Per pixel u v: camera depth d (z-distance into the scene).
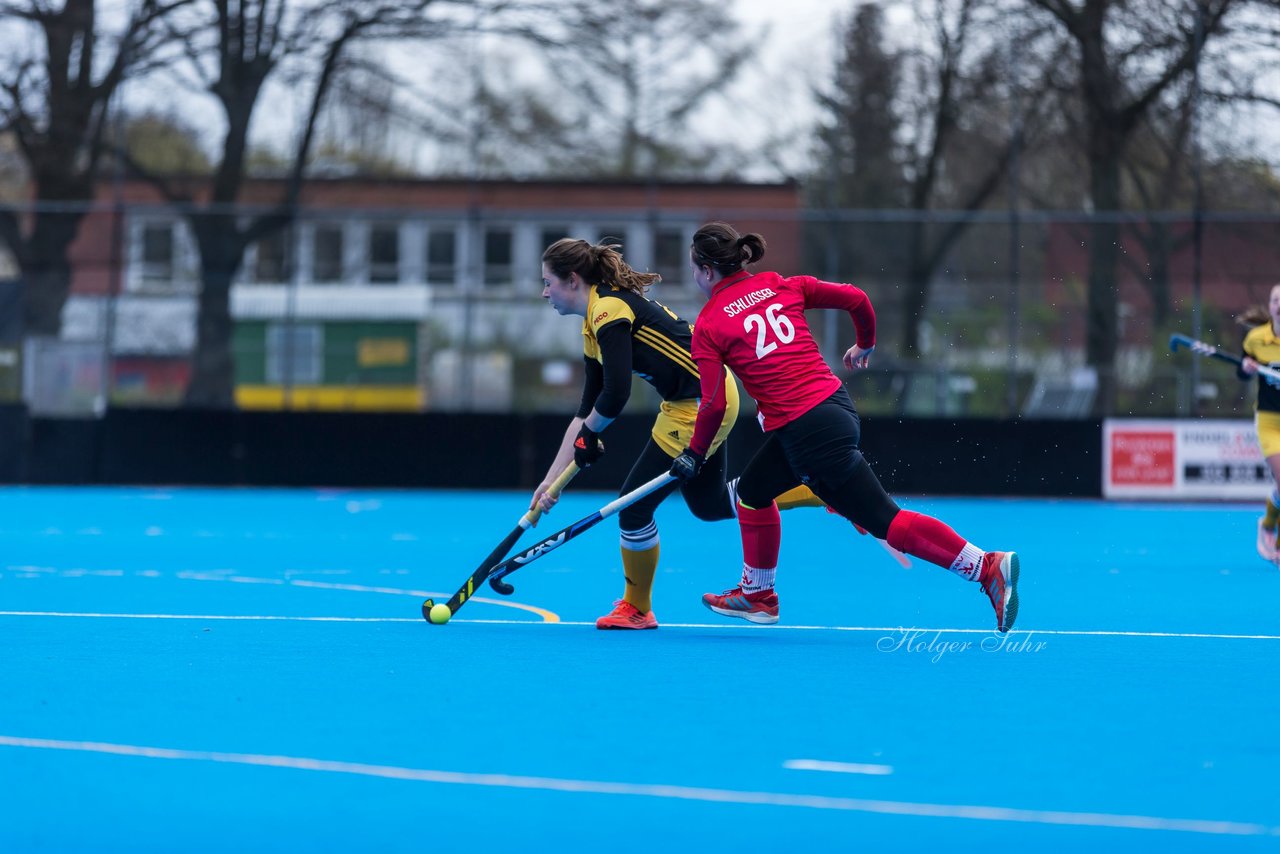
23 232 55.44
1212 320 52.09
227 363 56.03
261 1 58.91
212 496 48.25
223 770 9.70
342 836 8.27
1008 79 56.12
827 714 11.57
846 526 36.06
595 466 50.53
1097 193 54.94
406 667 13.84
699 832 8.35
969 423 48.78
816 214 55.47
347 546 29.58
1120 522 38.25
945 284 54.16
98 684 12.84
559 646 15.30
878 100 57.91
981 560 14.99
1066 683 13.05
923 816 8.66
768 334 15.40
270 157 59.22
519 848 8.05
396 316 56.78
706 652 14.89
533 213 57.97
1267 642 15.85
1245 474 47.62
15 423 52.91
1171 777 9.56
